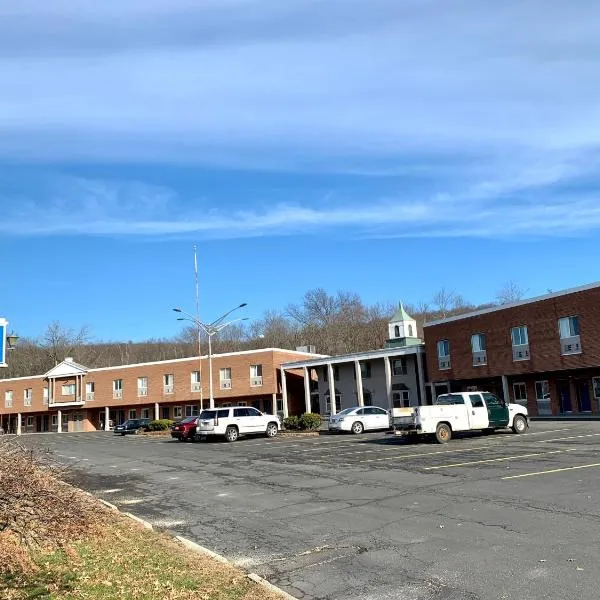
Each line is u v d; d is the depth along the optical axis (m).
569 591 6.05
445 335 44.94
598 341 34.50
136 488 15.61
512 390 42.28
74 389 69.88
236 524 10.43
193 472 18.38
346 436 30.14
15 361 101.94
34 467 8.07
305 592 6.66
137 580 6.88
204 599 6.26
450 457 17.56
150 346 113.81
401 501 11.30
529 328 38.78
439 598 6.13
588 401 37.06
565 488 11.40
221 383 58.94
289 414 57.41
